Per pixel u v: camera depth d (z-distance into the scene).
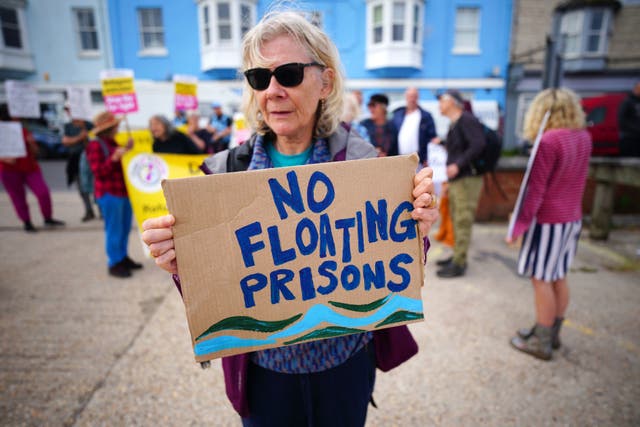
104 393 2.14
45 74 14.66
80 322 2.90
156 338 2.68
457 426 1.91
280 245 1.00
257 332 1.00
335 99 1.13
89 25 14.49
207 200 0.95
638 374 2.27
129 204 3.85
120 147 3.69
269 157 1.18
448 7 14.25
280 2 1.12
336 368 1.13
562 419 1.94
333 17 14.30
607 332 2.72
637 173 4.14
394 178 1.04
